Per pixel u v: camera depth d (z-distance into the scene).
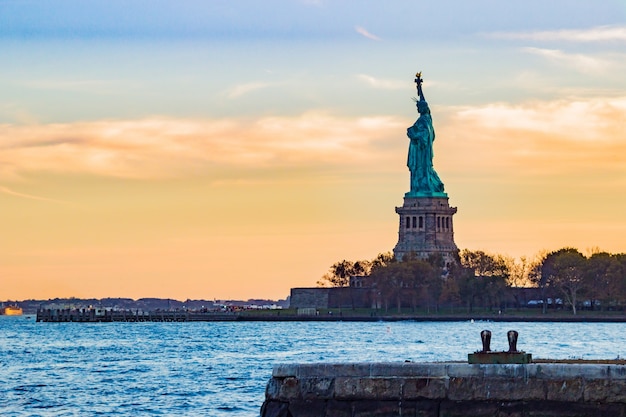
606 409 91.50
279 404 96.06
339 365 95.75
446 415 93.50
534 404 92.50
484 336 98.69
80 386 189.88
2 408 159.88
